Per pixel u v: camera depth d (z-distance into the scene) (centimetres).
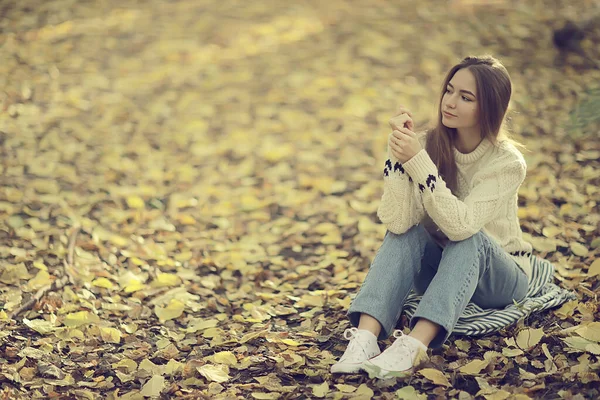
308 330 426
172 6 1091
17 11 1020
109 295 477
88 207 593
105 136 732
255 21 1038
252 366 382
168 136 746
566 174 607
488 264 367
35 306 446
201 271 527
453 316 350
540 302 398
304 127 768
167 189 650
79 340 413
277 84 861
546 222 541
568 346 369
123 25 1008
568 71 794
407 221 372
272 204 632
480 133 373
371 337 356
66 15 1025
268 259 545
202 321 449
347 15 1048
